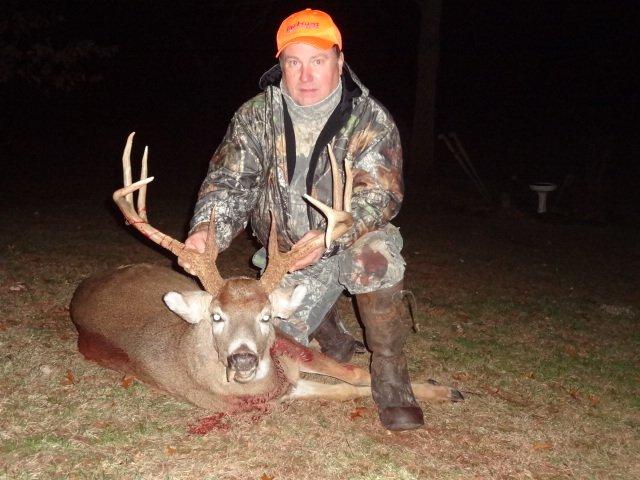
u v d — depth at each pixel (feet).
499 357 8.54
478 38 35.53
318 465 5.77
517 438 6.48
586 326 10.27
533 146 31.53
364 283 6.43
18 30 15.19
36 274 10.27
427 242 15.66
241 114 6.74
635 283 13.39
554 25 34.91
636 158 28.94
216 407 6.43
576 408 7.30
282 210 6.72
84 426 6.05
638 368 8.70
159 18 31.32
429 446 6.24
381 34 33.53
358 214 6.22
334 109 6.45
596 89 34.71
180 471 5.53
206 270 5.90
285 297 6.09
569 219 20.17
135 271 7.91
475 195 22.62
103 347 7.14
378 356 6.65
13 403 6.33
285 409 6.62
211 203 6.60
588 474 6.01
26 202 17.57
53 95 31.22
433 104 25.41
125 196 6.06
